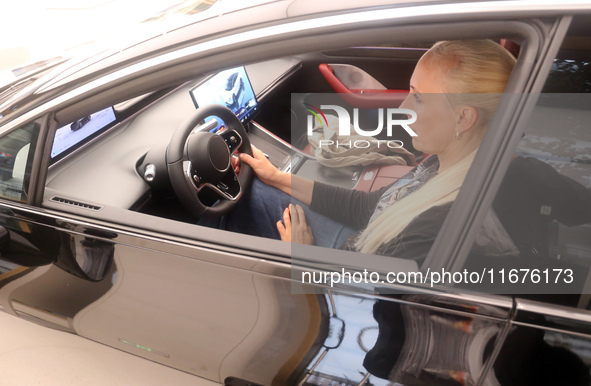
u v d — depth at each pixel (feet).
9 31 11.93
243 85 6.68
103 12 12.35
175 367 3.63
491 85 2.92
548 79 2.58
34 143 3.73
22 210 3.88
